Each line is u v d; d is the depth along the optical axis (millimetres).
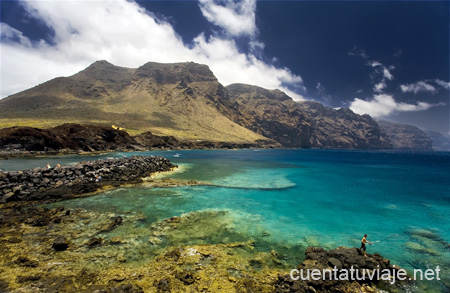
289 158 89625
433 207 22016
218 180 31656
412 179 40094
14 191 18281
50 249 10625
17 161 42406
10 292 7535
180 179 30531
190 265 9891
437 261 11922
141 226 14109
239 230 14469
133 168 33656
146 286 8289
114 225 13953
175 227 14266
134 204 18625
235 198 22297
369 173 47656
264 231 14617
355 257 10633
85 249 10828
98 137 80875
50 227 13203
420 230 16172
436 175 46438
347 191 28469
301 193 26125
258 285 8828
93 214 15805
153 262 9984
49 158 49906
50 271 8945
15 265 9180
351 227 16344
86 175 25766
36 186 20719
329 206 21391
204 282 8727
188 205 19141
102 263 9719
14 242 11117
